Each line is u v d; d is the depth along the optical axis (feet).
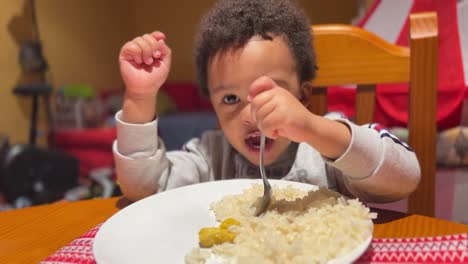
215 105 2.68
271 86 1.84
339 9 12.01
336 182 2.63
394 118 3.77
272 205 1.86
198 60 2.86
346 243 1.43
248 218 1.73
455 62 3.95
